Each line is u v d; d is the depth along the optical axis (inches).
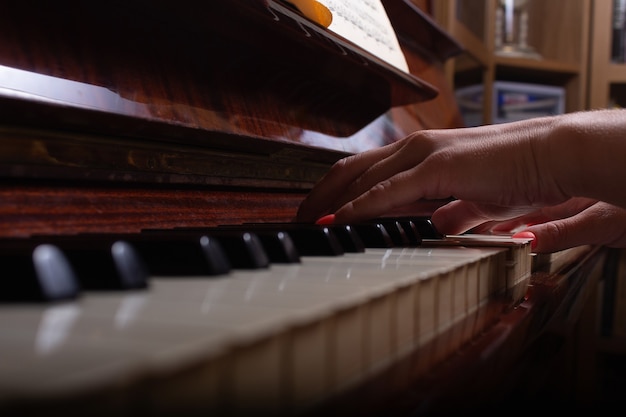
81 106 9.6
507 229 22.8
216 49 14.4
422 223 15.4
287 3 15.4
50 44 10.6
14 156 9.4
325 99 20.3
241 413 4.4
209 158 13.7
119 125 10.6
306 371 5.1
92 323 5.0
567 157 12.4
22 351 4.2
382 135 25.0
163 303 5.8
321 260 9.4
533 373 7.9
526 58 59.1
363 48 20.2
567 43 64.1
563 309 11.2
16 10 10.1
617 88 66.7
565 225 18.6
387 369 6.2
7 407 3.4
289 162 17.3
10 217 9.1
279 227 10.7
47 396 3.4
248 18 12.8
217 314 5.3
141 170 11.7
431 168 13.4
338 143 20.1
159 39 12.8
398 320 6.6
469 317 8.9
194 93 13.7
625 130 12.3
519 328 8.5
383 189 13.5
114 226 10.7
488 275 10.3
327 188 15.1
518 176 12.9
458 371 6.3
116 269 6.5
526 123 13.6
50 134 9.9
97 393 3.5
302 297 6.0
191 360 4.0
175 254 7.6
